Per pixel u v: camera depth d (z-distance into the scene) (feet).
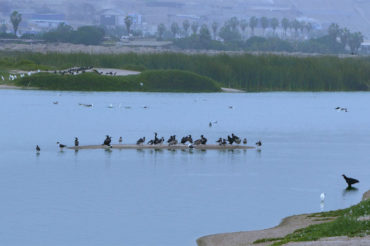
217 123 470.39
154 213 190.70
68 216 186.09
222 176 251.60
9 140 345.92
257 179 247.50
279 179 248.93
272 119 518.37
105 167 265.95
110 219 183.73
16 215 186.39
